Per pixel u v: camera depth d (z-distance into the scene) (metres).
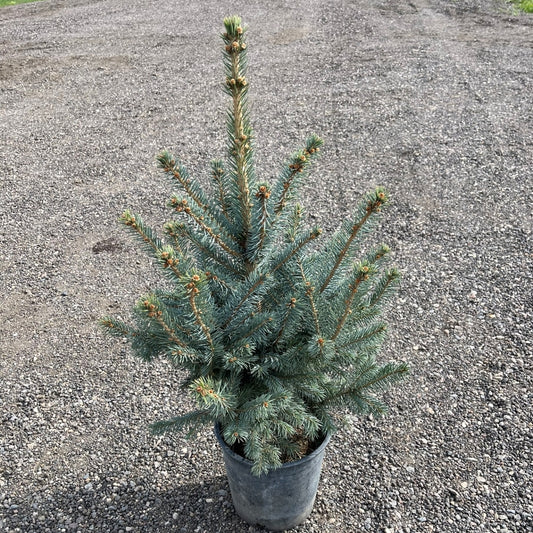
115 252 4.78
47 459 3.09
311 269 2.31
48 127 7.16
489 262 4.37
